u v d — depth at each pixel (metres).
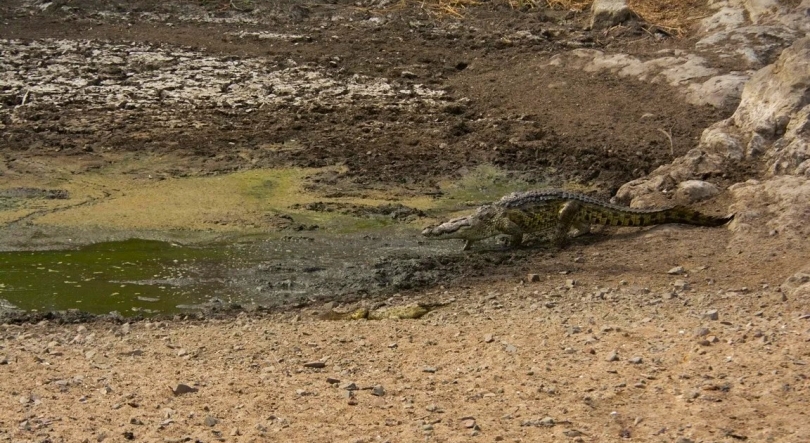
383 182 28.23
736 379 14.73
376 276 21.69
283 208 26.22
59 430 13.62
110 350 17.28
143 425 13.81
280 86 34.78
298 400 14.67
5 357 16.77
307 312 19.81
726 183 25.88
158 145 29.98
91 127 30.98
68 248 23.38
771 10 38.56
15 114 31.75
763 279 19.98
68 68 35.94
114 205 26.08
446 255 23.16
